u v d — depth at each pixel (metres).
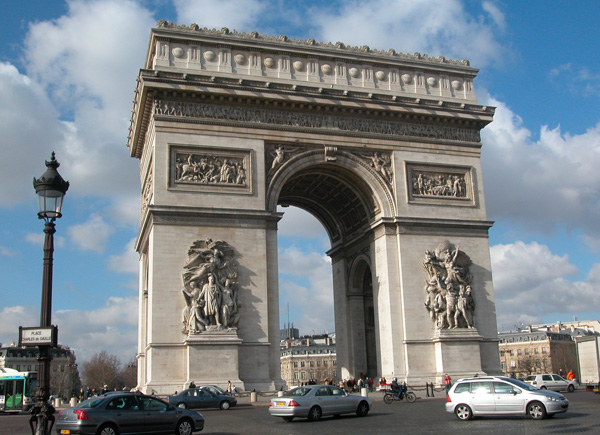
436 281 86.56
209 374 74.38
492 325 88.50
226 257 79.19
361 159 88.88
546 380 93.88
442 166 92.12
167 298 76.19
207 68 84.12
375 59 91.94
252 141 83.88
